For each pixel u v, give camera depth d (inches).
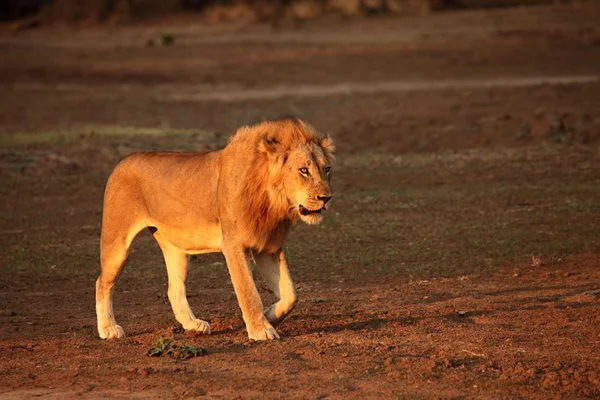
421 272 573.3
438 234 680.4
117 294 541.6
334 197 834.8
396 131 1168.8
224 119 1343.5
